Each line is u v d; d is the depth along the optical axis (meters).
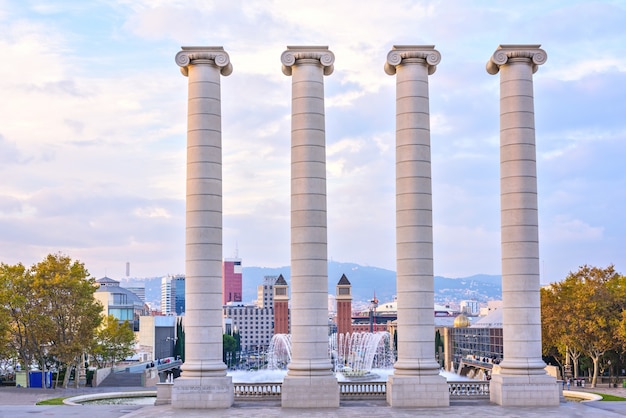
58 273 90.38
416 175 50.34
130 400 69.12
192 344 49.25
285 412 46.16
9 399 69.44
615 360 104.25
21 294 89.81
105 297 182.62
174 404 48.31
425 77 51.44
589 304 92.75
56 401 65.38
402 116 51.06
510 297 50.88
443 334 185.50
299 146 50.22
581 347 95.12
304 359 48.91
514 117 51.72
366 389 57.66
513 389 49.38
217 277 50.00
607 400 59.38
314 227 49.59
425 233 50.19
